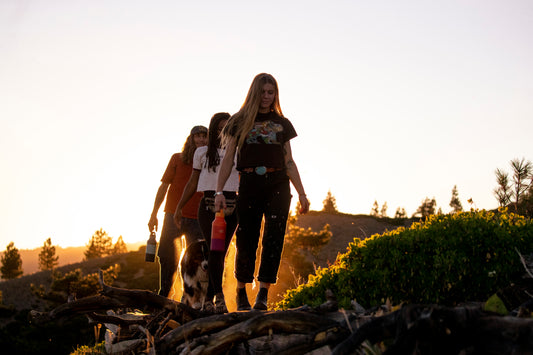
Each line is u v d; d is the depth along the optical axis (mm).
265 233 4285
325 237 41438
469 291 4406
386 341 3025
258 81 4371
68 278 30594
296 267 31875
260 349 3576
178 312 4004
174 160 6164
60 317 3900
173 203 6047
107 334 5121
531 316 2717
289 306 4977
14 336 19297
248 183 4305
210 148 4746
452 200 41469
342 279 4672
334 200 95500
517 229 4875
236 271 4371
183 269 4902
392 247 4758
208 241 4605
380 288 4543
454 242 4574
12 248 77312
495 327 2453
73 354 6051
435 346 2492
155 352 3529
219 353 3309
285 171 4367
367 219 70562
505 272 4359
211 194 4660
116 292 3910
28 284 52844
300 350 3141
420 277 4484
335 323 3268
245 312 3652
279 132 4387
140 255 54594
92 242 90812
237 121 4367
